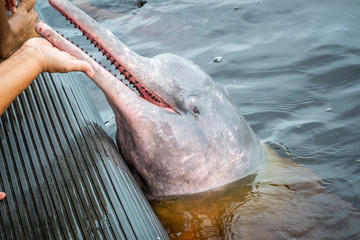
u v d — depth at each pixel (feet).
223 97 11.82
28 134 10.39
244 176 12.16
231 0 23.66
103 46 10.28
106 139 10.96
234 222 10.78
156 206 11.34
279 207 11.18
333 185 12.06
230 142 11.69
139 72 10.59
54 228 8.70
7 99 8.13
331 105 15.84
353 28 19.95
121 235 8.68
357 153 13.42
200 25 21.85
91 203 9.15
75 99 11.73
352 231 10.47
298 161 13.24
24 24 11.88
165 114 10.67
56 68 8.75
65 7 10.05
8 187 9.43
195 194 11.52
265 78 17.70
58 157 9.96
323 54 18.49
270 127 15.14
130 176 10.42
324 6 22.02
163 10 23.50
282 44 19.70
